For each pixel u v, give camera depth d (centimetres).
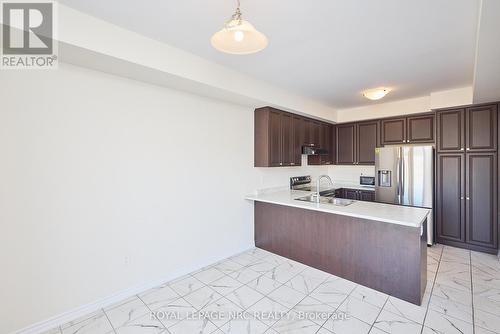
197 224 311
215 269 310
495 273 286
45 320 202
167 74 234
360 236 268
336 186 495
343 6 169
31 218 195
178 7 173
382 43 222
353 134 489
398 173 398
